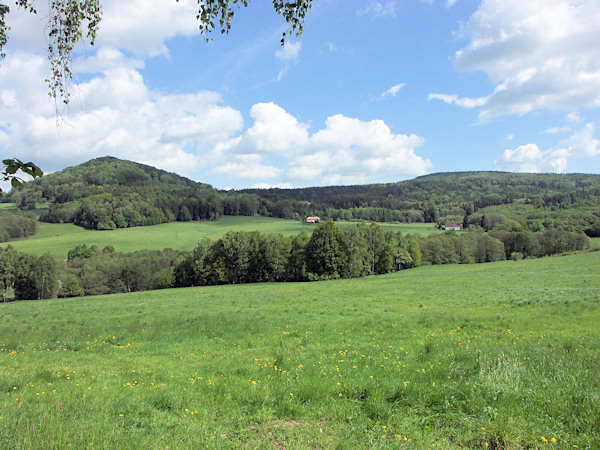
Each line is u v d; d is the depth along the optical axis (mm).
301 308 24609
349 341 13000
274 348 12070
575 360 8047
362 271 72875
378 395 6441
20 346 14500
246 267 73188
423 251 94562
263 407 6102
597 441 4516
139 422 5648
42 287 75750
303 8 5781
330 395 6660
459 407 5809
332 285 47250
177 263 80938
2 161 3541
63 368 10219
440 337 12852
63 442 4457
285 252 73750
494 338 12211
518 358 8195
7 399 6785
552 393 5984
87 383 8258
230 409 6180
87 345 14531
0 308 36812
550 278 38438
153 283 81812
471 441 4824
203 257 74125
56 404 6125
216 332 16156
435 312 20172
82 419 5438
